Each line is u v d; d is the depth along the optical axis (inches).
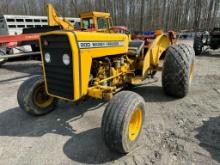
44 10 1555.1
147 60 164.6
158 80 224.7
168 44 201.3
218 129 123.0
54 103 151.7
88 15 299.9
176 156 100.7
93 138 118.1
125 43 149.1
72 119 140.2
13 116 149.4
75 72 105.1
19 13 1637.6
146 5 1451.8
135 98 101.9
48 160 101.3
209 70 277.6
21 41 274.5
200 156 100.2
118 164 97.0
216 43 414.0
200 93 183.9
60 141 116.1
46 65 117.5
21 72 305.4
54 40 107.1
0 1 1595.7
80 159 101.3
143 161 98.1
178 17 1502.2
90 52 113.1
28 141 117.4
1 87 226.4
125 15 1473.9
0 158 104.1
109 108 97.0
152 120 135.6
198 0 1408.7
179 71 156.3
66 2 1535.4
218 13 1466.5
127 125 95.3
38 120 140.6
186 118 137.5
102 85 127.5
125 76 155.3
